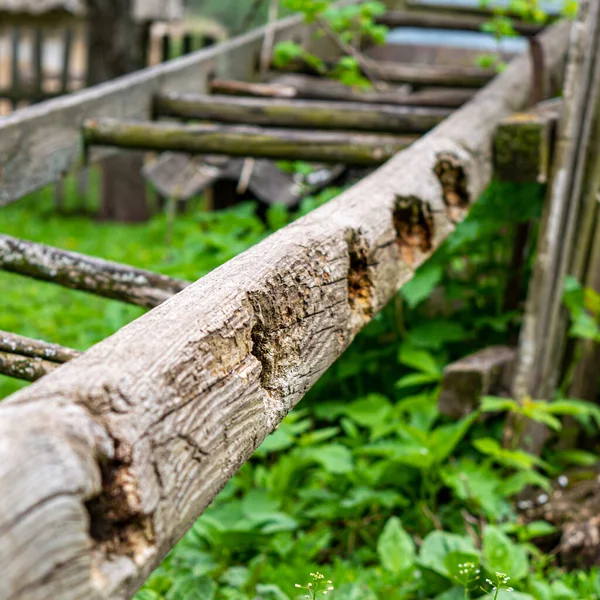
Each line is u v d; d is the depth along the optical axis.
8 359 1.70
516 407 2.81
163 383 1.08
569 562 2.64
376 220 1.96
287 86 4.54
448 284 3.69
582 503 2.96
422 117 3.76
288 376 1.47
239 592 2.28
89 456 0.92
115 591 0.94
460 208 2.62
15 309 4.80
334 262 1.68
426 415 3.07
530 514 2.95
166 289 2.12
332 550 2.72
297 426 2.86
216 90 4.48
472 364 3.04
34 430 0.87
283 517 2.48
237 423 1.25
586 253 3.53
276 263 1.48
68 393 0.96
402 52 6.36
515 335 3.65
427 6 6.09
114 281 2.14
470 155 2.70
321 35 4.98
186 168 5.48
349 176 5.03
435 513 2.86
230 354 1.27
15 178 3.04
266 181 5.15
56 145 3.26
